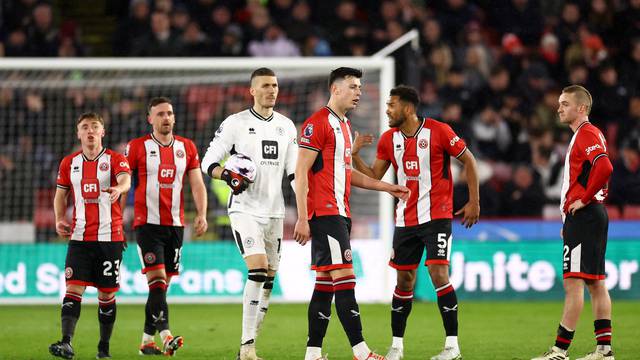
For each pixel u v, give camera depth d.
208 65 44.28
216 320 38.56
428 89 57.59
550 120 56.81
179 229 29.16
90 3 67.44
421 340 31.44
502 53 59.75
